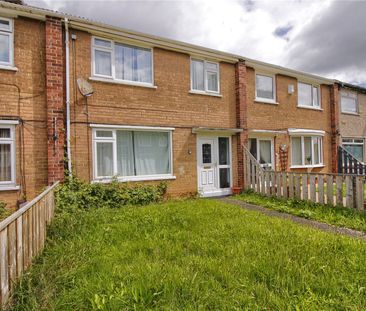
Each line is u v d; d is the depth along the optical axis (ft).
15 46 24.73
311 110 48.32
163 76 32.73
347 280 10.46
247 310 8.50
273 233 16.58
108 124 28.86
